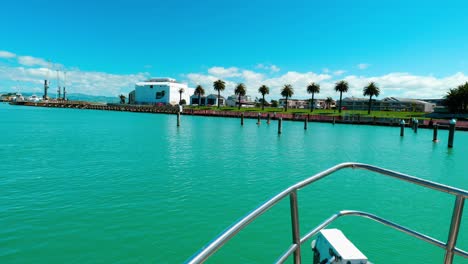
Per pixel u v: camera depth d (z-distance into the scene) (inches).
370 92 3253.0
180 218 339.0
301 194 435.2
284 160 718.5
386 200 414.6
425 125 1902.1
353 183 498.6
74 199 390.6
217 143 1016.9
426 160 776.3
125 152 781.3
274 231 309.7
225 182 496.4
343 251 119.4
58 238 283.6
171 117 3034.0
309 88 3754.9
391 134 1540.4
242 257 261.6
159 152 794.2
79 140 1015.6
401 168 674.2
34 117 2311.8
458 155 857.5
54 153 744.3
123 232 300.4
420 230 320.2
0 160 643.5
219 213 357.1
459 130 1796.3
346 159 756.6
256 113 2913.4
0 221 315.6
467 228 323.6
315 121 2460.6
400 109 4746.6
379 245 284.0
